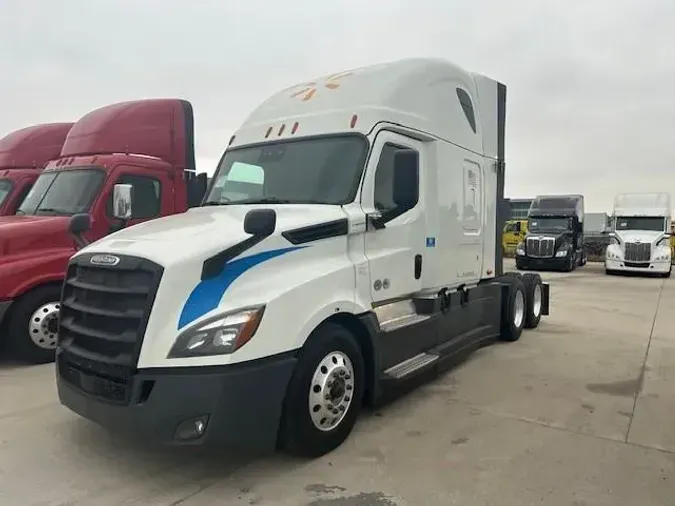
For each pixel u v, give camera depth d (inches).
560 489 142.7
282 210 178.4
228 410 135.6
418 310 230.7
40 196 308.3
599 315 435.2
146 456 161.8
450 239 243.1
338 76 220.7
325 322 164.7
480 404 210.5
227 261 145.6
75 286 159.3
